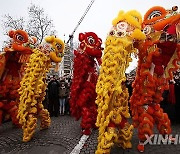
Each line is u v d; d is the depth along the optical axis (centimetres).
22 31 653
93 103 651
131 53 471
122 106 479
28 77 606
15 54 679
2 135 672
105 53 451
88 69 651
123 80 448
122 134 490
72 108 675
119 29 458
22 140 618
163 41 480
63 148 553
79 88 651
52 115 957
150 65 488
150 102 490
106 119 431
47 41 638
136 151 493
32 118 607
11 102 709
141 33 461
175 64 489
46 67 642
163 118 505
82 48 658
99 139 442
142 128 483
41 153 526
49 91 943
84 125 632
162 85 495
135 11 480
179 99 754
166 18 458
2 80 684
